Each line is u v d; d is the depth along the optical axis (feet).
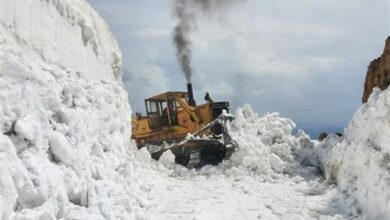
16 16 17.62
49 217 13.00
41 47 19.40
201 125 46.75
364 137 26.66
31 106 16.14
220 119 42.32
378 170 22.34
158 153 45.65
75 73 22.85
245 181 35.63
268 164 38.52
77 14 24.89
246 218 23.75
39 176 14.25
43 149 16.17
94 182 17.39
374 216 21.25
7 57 15.80
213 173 38.99
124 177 22.86
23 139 14.89
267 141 44.06
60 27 21.93
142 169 35.50
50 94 17.63
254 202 27.50
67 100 19.88
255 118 46.01
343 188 27.86
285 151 42.65
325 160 38.70
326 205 26.50
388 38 37.96
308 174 39.52
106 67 30.07
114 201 17.99
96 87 24.63
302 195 30.17
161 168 39.68
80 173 17.38
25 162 14.39
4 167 12.86
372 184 22.44
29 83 16.49
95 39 27.43
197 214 23.25
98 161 20.80
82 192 16.22
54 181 14.92
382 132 23.76
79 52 24.31
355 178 26.78
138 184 27.53
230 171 38.19
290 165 40.55
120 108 28.37
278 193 30.71
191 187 32.45
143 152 39.27
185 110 48.16
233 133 41.98
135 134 51.90
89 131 20.66
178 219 22.44
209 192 30.37
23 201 13.30
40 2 20.03
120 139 27.17
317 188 31.45
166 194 29.01
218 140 41.68
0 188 12.41
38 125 15.56
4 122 14.51
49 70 19.17
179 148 43.73
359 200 23.86
